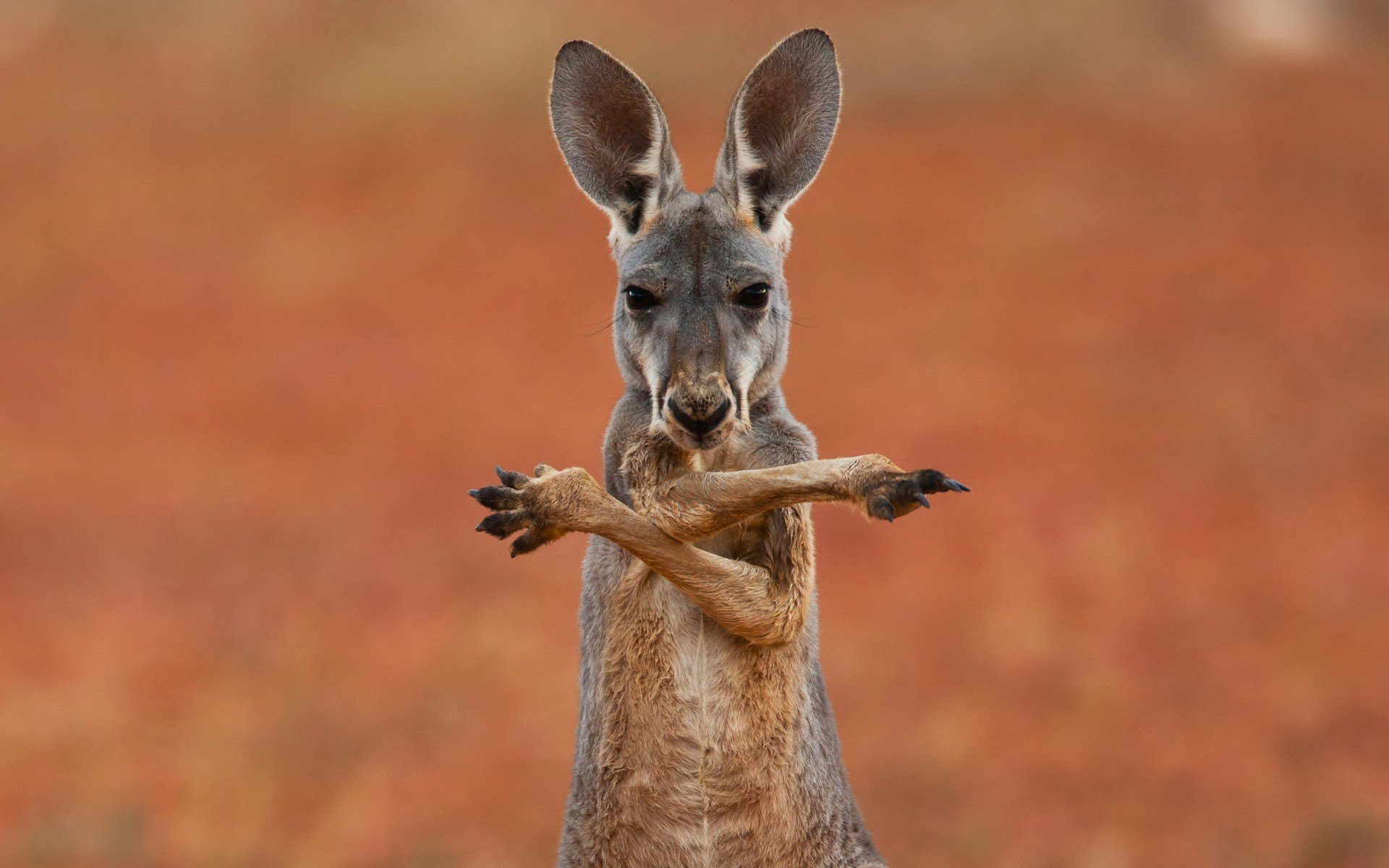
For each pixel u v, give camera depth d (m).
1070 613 21.47
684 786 7.54
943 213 47.41
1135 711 18.12
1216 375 33.81
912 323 38.88
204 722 18.69
